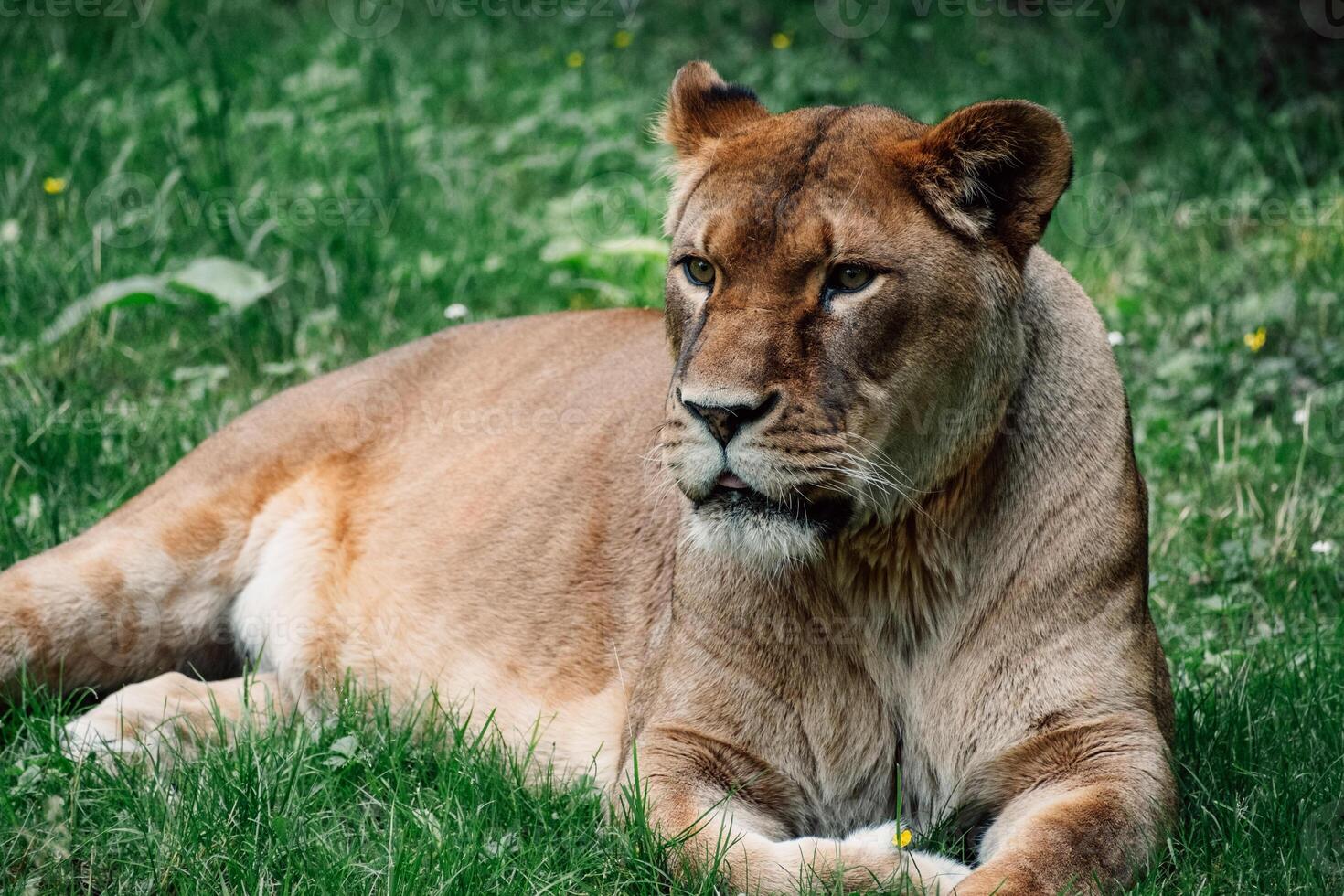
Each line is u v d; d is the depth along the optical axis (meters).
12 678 7.84
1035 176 6.07
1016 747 6.30
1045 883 5.61
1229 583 9.15
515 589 7.75
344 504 8.37
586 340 8.52
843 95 17.94
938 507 6.24
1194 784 6.76
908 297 5.85
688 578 6.65
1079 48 18.17
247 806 6.43
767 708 6.49
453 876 5.88
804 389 5.78
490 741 7.30
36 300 12.16
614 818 6.37
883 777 6.56
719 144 6.37
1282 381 11.20
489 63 19.09
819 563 6.34
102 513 9.41
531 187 15.73
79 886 6.09
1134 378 11.65
